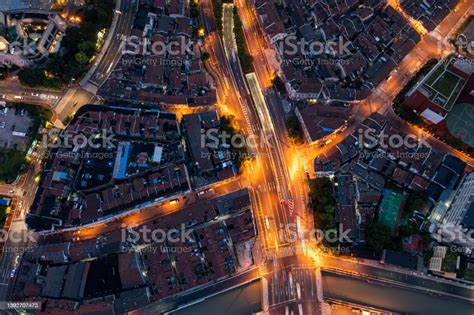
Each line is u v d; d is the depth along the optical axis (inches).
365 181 7071.9
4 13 7455.7
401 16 7829.7
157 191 6934.1
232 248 6904.5
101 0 7829.7
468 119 7500.0
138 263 6707.7
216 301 6934.1
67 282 6653.5
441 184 7022.6
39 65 7672.2
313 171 7224.4
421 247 6855.3
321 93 7377.0
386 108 7642.7
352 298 6884.8
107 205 6879.9
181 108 7613.2
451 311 6791.3
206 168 7086.6
